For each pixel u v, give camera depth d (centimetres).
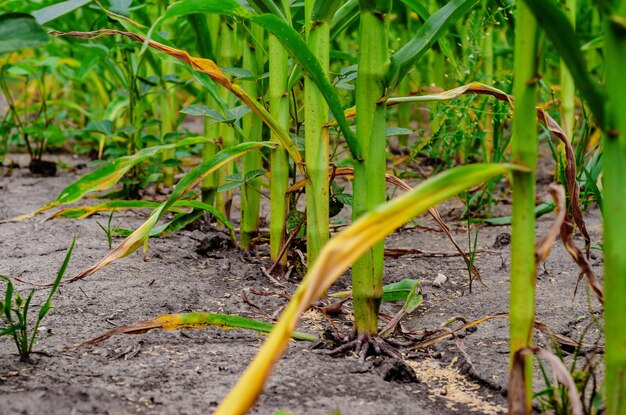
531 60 85
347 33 296
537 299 161
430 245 210
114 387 109
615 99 80
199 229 210
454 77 227
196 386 111
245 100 144
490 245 207
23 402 99
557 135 126
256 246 193
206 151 212
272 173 169
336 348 127
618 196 81
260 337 136
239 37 223
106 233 200
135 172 245
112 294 155
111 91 350
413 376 121
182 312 148
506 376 121
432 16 117
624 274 81
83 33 142
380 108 117
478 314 154
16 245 193
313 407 105
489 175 83
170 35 243
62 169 319
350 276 172
